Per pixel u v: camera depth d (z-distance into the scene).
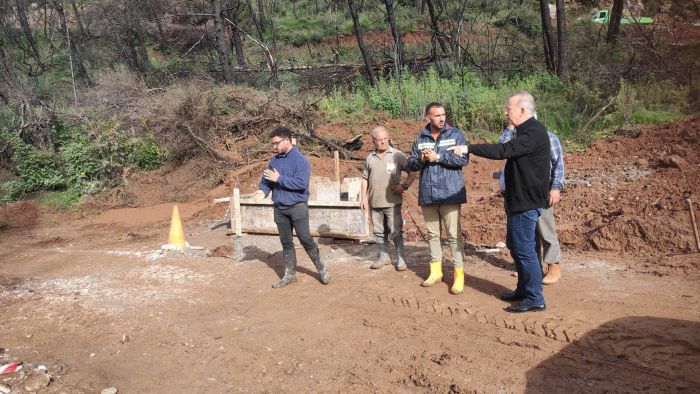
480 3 32.41
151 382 4.65
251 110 16.09
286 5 43.66
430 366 4.55
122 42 29.78
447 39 22.36
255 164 13.96
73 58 28.52
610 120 14.03
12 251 10.36
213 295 6.59
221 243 9.42
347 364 4.75
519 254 5.10
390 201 6.63
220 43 21.16
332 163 13.56
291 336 5.33
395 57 21.20
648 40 18.14
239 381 4.61
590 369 4.23
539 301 5.16
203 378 4.68
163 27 30.44
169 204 13.49
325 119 17.36
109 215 13.38
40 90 22.86
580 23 27.52
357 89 21.05
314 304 6.03
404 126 16.44
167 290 6.87
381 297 6.00
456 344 4.85
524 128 4.87
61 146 16.88
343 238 8.84
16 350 5.33
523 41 25.23
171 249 8.69
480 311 5.33
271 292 6.53
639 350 4.36
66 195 14.84
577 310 5.16
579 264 6.63
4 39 31.70
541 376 4.22
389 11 22.67
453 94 16.83
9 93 19.09
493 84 18.92
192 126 15.23
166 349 5.23
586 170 10.78
